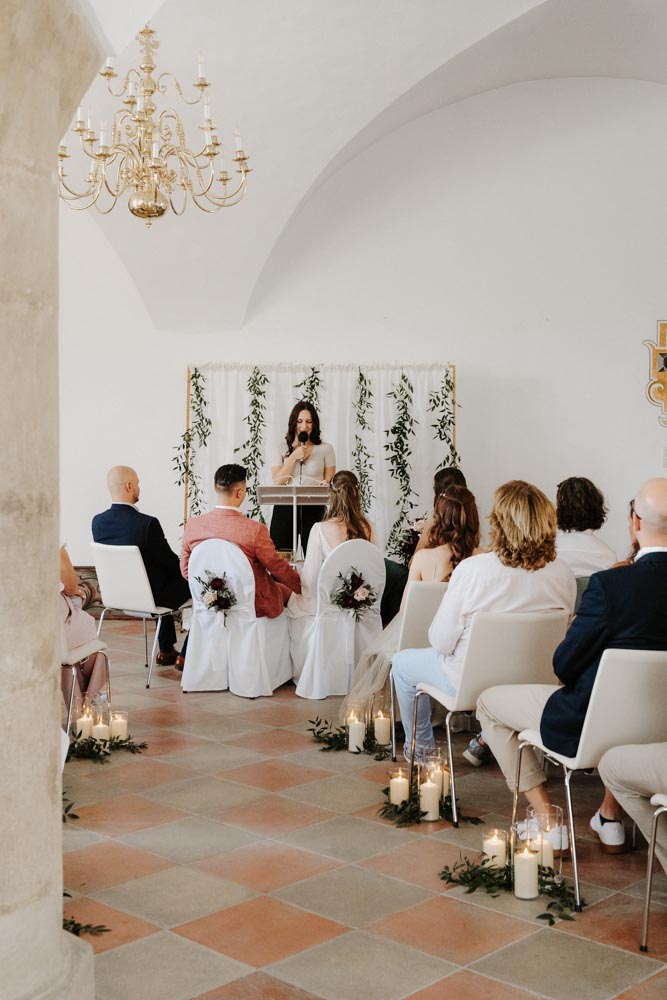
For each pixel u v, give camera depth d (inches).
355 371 365.7
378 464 365.4
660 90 377.1
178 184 333.7
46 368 91.4
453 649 167.2
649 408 379.9
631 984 113.0
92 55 96.0
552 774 191.3
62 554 207.0
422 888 138.9
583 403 379.9
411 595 196.2
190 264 357.7
